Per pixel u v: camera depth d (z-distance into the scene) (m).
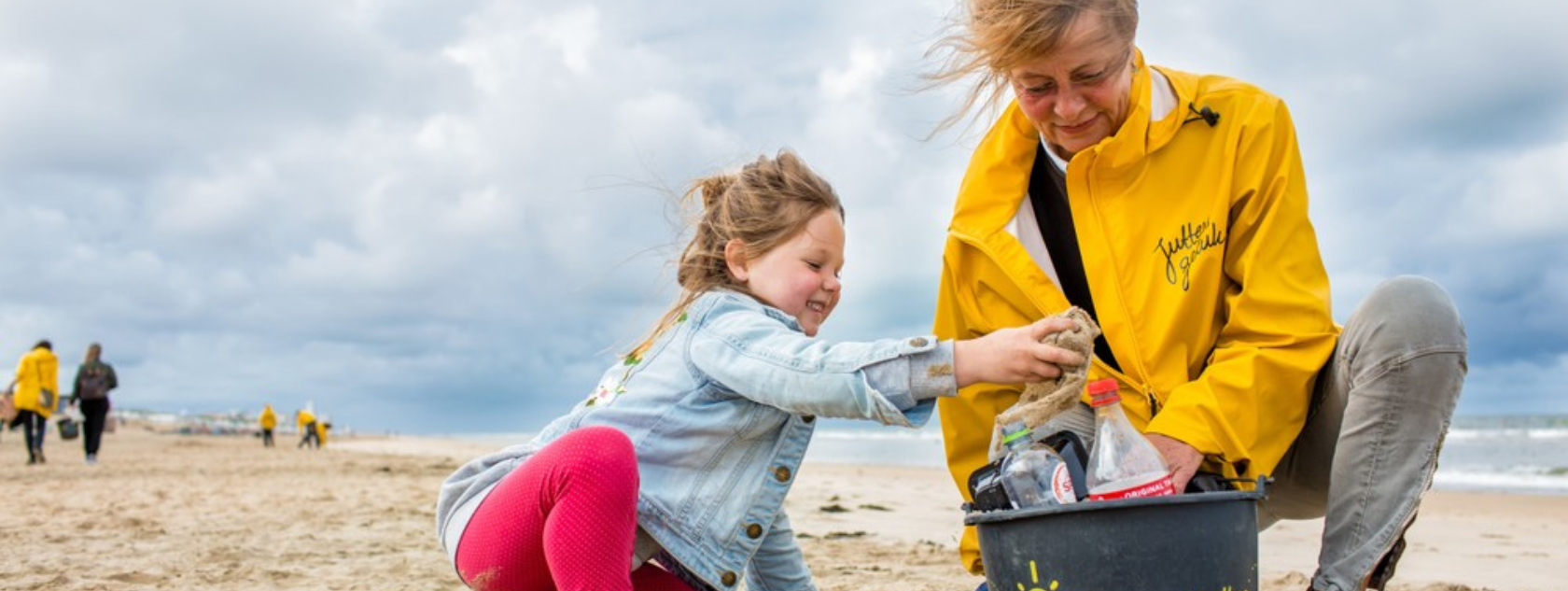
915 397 2.01
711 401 2.22
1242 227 2.51
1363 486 2.26
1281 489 2.68
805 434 2.32
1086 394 2.52
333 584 4.04
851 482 12.92
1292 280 2.45
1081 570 1.86
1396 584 4.37
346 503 7.73
